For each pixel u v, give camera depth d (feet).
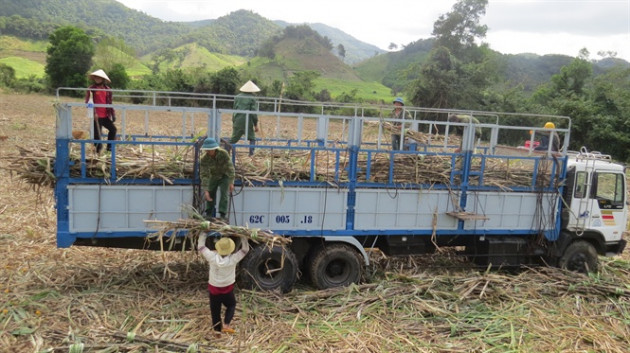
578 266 27.63
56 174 20.38
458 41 137.49
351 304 21.76
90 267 24.63
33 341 17.26
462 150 25.00
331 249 23.76
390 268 27.40
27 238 28.45
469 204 25.40
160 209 21.59
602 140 97.66
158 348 17.35
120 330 18.42
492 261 26.81
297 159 24.20
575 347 19.10
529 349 18.78
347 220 23.86
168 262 26.11
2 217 31.94
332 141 29.50
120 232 21.34
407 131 29.25
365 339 18.86
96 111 26.91
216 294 18.30
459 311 21.86
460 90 108.88
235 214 22.40
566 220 26.78
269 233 21.18
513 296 23.72
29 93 147.95
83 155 20.53
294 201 22.99
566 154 26.45
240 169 22.31
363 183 23.67
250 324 19.72
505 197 25.95
